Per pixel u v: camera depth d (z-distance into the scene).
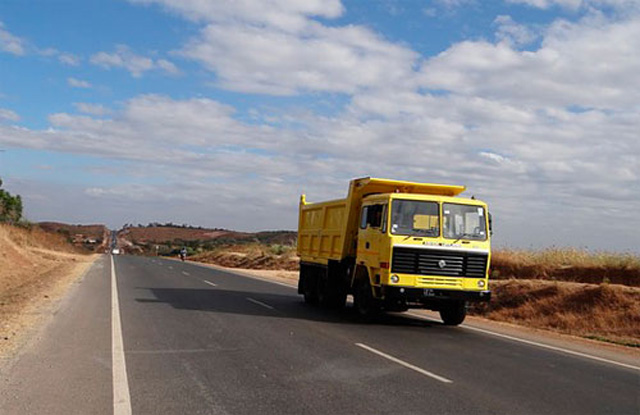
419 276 13.48
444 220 13.85
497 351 10.86
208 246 111.31
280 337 11.41
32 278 24.70
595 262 21.69
